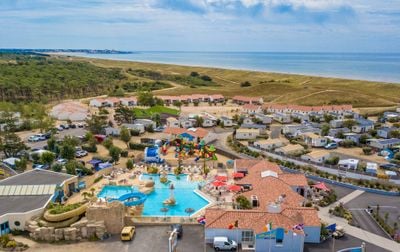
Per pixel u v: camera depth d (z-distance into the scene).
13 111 162.38
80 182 84.81
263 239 58.12
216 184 83.38
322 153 114.31
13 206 67.56
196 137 134.75
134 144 124.62
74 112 174.00
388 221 71.12
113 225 64.06
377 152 127.69
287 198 72.75
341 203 77.44
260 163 93.69
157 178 95.06
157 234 63.97
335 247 60.62
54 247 59.47
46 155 99.75
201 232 64.75
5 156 110.56
